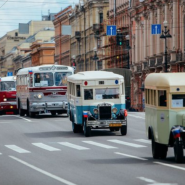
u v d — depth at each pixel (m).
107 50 164.88
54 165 35.97
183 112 35.72
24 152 44.75
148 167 33.84
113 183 27.86
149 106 39.12
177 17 109.19
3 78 105.56
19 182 29.00
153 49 122.31
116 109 57.44
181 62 106.00
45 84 81.44
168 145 36.22
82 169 33.75
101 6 179.88
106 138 55.34
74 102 59.22
